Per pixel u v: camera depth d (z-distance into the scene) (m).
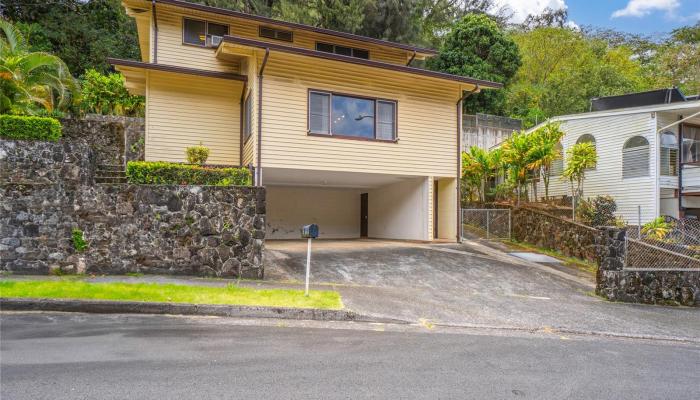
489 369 4.75
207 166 11.34
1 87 11.68
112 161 14.46
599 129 18.94
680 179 17.59
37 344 4.93
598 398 4.04
